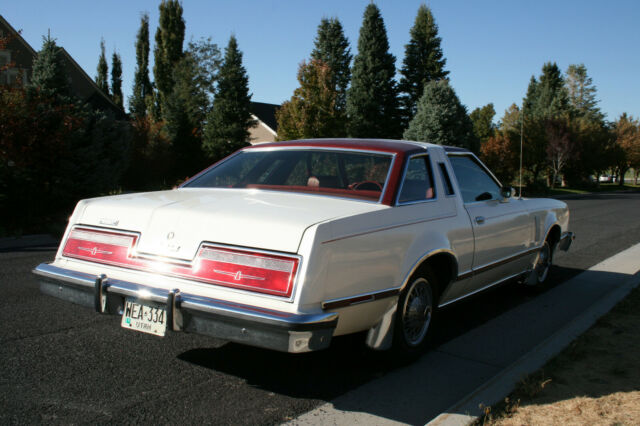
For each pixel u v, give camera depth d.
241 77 35.78
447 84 27.81
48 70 13.70
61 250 3.51
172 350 3.91
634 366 3.69
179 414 2.93
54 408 2.92
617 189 54.22
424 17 35.34
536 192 37.19
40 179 12.98
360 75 33.31
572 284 6.67
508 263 5.06
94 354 3.77
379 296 3.20
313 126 26.98
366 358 3.84
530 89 72.56
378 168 3.73
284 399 3.18
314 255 2.75
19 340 3.98
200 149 30.31
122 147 15.70
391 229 3.32
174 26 50.97
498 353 4.11
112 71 67.69
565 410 3.00
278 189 3.83
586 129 49.97
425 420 2.96
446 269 4.05
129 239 3.21
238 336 2.78
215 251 2.93
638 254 9.11
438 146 4.38
